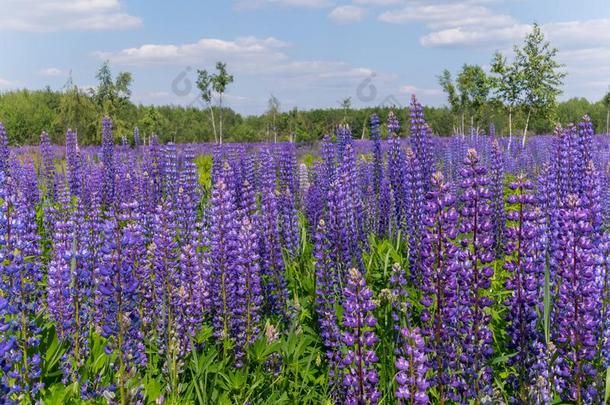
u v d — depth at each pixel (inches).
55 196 536.7
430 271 208.1
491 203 380.8
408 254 337.1
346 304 191.8
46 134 603.2
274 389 229.9
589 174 266.5
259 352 233.6
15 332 196.7
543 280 231.5
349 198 333.4
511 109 1216.8
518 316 209.0
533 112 1206.9
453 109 1637.6
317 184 480.1
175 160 460.8
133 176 553.9
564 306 209.9
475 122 1689.2
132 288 200.5
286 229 366.6
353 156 370.0
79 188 527.2
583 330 192.9
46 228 379.6
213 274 254.5
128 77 1311.5
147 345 238.2
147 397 198.2
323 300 265.1
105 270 200.8
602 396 192.7
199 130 2469.2
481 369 202.4
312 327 277.3
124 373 189.2
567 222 203.6
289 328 262.5
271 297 279.3
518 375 208.4
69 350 219.1
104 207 506.0
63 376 204.8
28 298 215.8
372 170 512.7
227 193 249.9
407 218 368.8
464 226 210.8
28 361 188.2
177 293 239.3
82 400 193.8
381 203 425.1
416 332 188.2
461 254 209.0
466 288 206.8
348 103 1390.3
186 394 207.6
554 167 382.9
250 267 244.2
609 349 206.2
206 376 210.8
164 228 248.7
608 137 1647.4
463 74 1569.9
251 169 538.6
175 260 250.5
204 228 322.3
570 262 202.7
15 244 217.9
